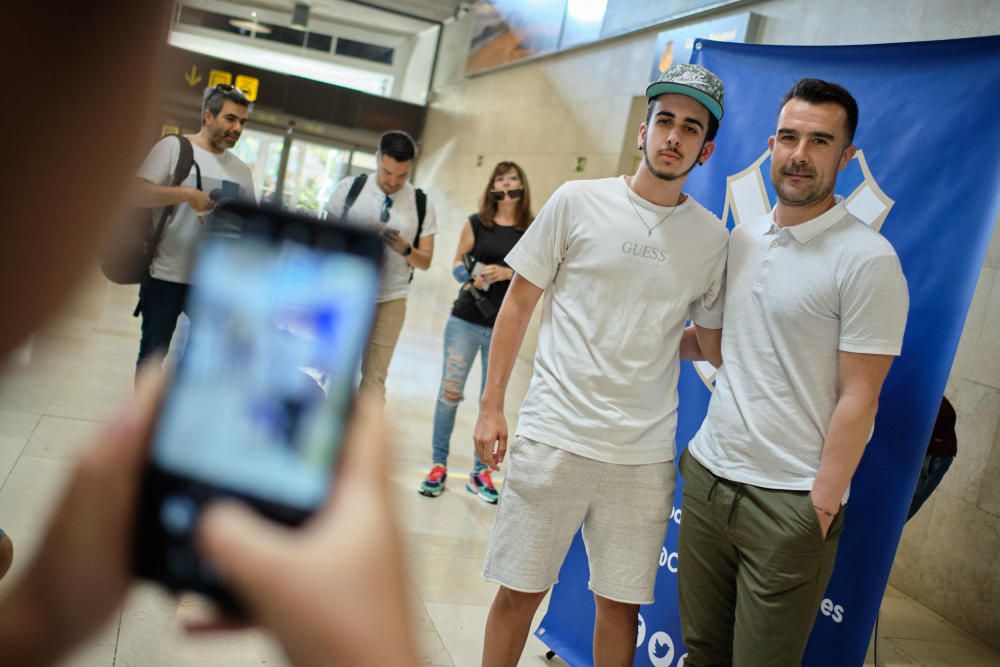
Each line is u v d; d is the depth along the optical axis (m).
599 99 8.64
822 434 2.09
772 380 2.13
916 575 4.05
